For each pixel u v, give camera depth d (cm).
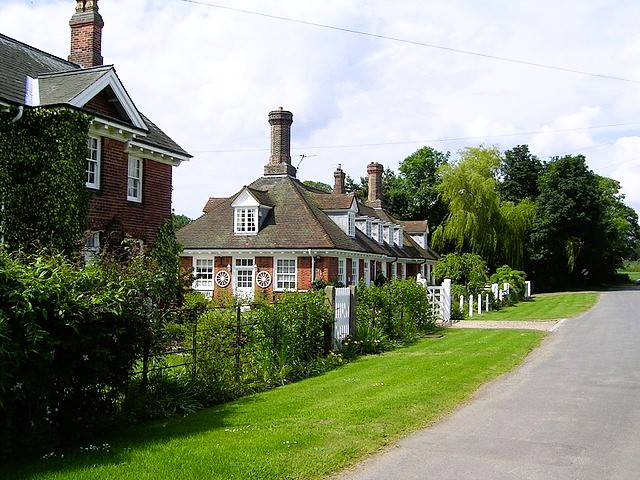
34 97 1800
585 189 7100
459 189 5988
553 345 1920
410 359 1605
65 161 1711
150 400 920
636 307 3872
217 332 1156
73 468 657
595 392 1162
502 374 1374
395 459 729
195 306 1230
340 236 3594
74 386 755
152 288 879
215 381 1099
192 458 695
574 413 984
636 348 1828
